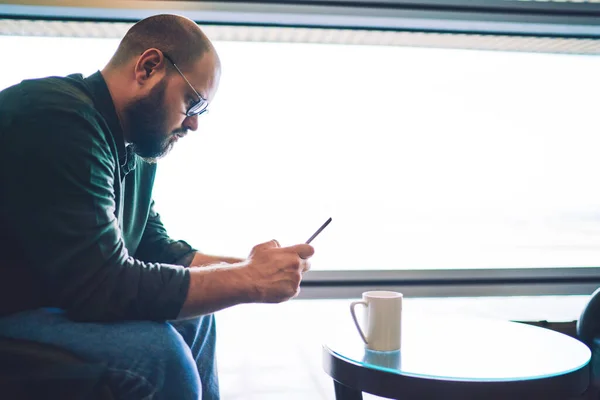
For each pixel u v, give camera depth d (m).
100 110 0.97
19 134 0.79
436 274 2.10
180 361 0.75
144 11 1.91
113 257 0.80
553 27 2.12
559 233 2.90
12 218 0.78
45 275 0.77
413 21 2.05
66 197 0.78
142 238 1.25
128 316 0.80
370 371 0.83
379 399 1.60
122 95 1.00
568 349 0.94
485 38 2.23
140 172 1.17
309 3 1.96
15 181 0.78
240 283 0.87
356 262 2.14
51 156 0.79
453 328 1.12
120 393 0.71
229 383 1.73
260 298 0.89
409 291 2.09
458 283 2.11
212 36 2.14
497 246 2.54
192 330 1.03
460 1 2.02
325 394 1.65
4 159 0.79
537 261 2.22
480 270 2.12
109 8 1.88
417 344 0.98
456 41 2.25
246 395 1.64
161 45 1.01
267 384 1.72
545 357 0.89
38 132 0.80
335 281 2.07
